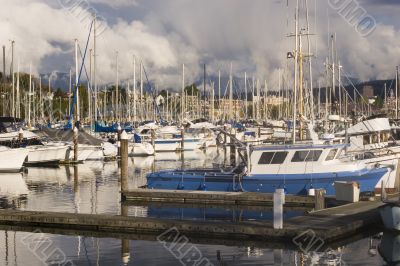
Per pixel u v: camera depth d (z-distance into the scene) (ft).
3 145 158.40
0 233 73.51
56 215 77.61
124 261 60.13
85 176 143.33
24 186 122.93
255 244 67.05
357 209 80.12
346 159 103.60
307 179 98.58
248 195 96.02
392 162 107.96
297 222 71.41
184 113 335.67
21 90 284.61
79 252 63.93
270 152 100.32
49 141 184.96
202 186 104.53
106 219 74.49
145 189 104.42
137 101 318.65
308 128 110.42
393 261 59.88
